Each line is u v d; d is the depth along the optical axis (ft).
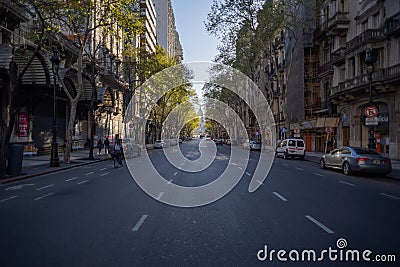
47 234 22.48
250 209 30.73
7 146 53.83
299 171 68.49
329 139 130.62
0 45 74.95
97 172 65.10
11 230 23.43
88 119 142.82
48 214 28.43
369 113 65.57
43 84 81.87
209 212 29.48
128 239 21.45
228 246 20.20
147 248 19.72
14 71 54.65
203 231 23.43
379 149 96.48
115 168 73.61
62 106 116.67
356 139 105.70
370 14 98.12
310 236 22.24
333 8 121.90
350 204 33.09
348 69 105.50
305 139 153.79
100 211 29.63
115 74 157.17
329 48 132.57
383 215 28.22
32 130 98.73
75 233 22.74
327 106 130.00
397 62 85.92
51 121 109.19
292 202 34.14
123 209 30.53
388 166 58.13
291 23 117.80
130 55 141.28
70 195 38.11
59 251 19.13
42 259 17.90
